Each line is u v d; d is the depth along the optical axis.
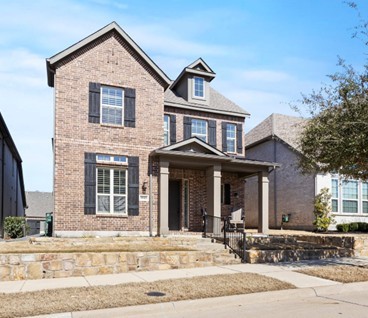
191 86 22.70
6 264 10.27
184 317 7.11
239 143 23.75
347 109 11.66
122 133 18.09
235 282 9.60
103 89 18.12
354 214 25.66
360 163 12.04
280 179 27.84
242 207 22.31
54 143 16.83
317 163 13.45
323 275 10.73
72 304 7.39
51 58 16.92
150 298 7.88
